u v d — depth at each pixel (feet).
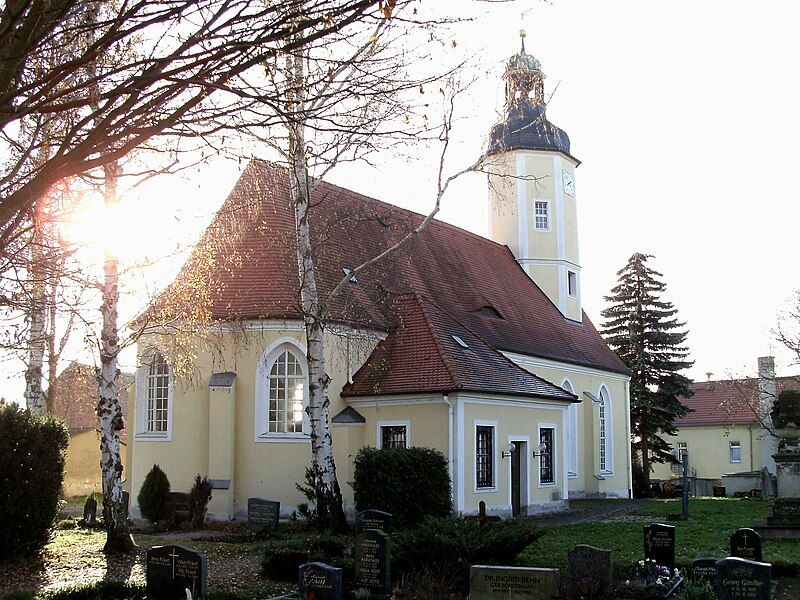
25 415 56.03
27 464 54.85
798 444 65.05
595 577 41.86
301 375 84.07
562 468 99.86
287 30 21.89
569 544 62.28
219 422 82.58
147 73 22.00
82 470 155.43
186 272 59.16
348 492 82.23
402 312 91.71
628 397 147.54
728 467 205.98
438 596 41.04
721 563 39.47
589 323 149.28
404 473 71.67
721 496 149.69
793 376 176.86
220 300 84.84
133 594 43.11
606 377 139.44
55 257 41.55
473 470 81.56
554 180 137.80
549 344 122.11
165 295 58.44
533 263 136.36
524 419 91.76
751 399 177.27
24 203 24.18
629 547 60.75
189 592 38.24
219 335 75.51
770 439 177.27
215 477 81.92
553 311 134.72
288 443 82.89
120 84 22.63
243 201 64.59
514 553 49.11
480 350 92.17
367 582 44.37
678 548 59.26
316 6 21.72
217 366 84.43
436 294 105.81
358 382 85.76
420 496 71.72
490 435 85.40
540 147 136.67
